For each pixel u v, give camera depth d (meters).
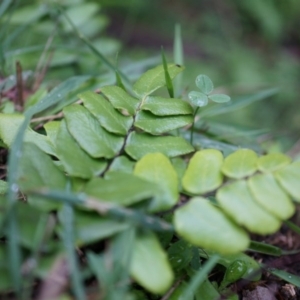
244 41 1.25
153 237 0.31
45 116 0.40
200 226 0.31
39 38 0.58
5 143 0.34
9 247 0.30
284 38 1.29
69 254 0.30
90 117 0.33
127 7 1.14
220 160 0.32
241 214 0.31
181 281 0.33
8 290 0.30
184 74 0.97
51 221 0.30
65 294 0.30
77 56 0.49
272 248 0.35
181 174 0.33
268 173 0.31
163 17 1.22
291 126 0.95
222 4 1.26
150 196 0.31
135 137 0.34
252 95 0.46
